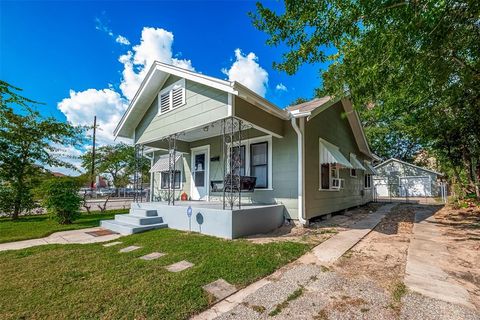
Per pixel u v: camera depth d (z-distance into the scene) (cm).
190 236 639
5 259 468
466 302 295
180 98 814
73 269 407
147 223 787
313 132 901
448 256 470
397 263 434
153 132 933
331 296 312
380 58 493
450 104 894
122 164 2580
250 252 480
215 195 1029
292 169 804
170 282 347
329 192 1008
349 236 639
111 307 283
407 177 2809
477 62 570
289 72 583
